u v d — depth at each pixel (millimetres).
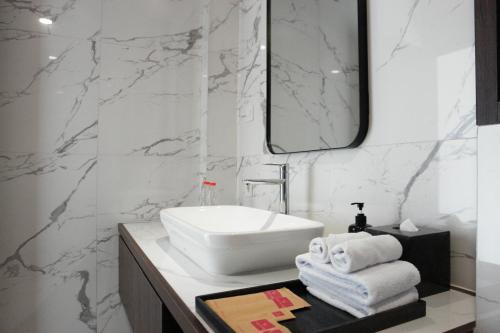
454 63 816
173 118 1854
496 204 671
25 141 1570
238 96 1913
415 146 905
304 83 1308
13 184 1552
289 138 1404
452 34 822
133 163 1764
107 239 1710
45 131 1604
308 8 1289
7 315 1544
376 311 608
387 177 984
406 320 640
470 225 781
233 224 1383
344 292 655
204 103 1869
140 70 1785
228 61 1896
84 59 1677
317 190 1271
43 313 1601
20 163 1562
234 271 881
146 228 1578
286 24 1426
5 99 1541
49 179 1610
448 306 714
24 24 1577
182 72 1878
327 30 1184
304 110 1309
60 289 1629
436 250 781
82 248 1665
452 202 817
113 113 1728
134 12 1779
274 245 865
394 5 965
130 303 1297
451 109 821
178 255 1087
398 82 952
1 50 1535
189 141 1889
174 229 1077
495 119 667
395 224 910
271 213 1182
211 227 1324
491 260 673
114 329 1725
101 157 1700
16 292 1558
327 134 1182
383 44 996
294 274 899
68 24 1652
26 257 1571
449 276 801
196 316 652
